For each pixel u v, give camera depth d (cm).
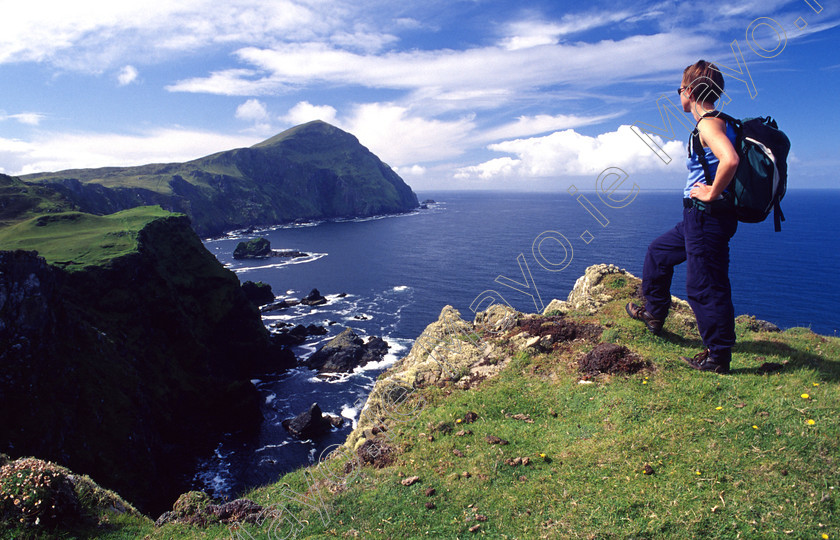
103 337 4303
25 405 3178
